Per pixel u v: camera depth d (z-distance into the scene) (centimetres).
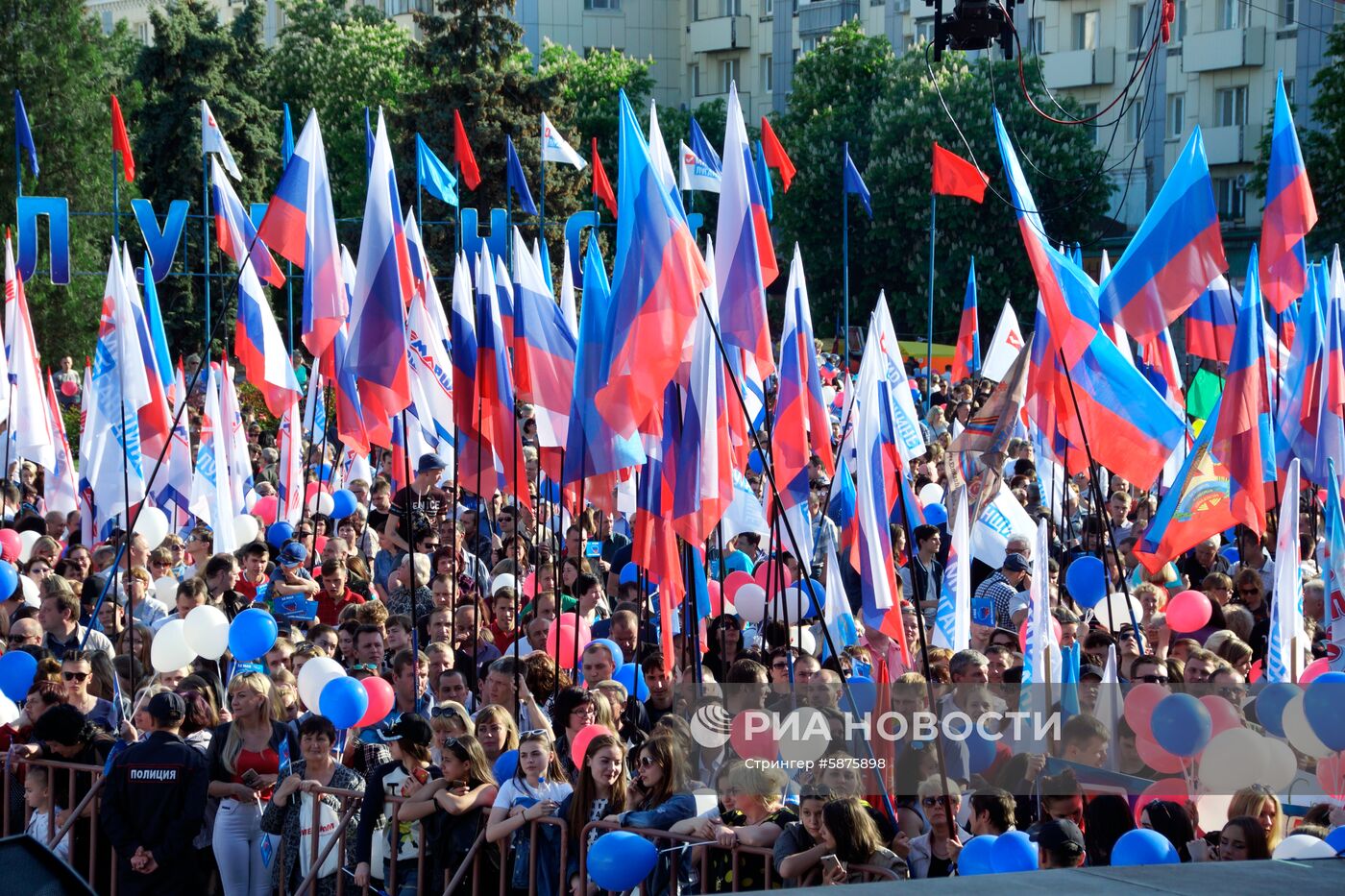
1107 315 1173
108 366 1348
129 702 1007
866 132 5369
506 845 777
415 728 801
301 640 1099
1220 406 1216
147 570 1287
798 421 1189
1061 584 1320
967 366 2436
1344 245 3906
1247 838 667
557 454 1313
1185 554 1442
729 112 1012
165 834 830
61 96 4088
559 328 1145
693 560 995
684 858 723
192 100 4397
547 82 4581
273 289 4294
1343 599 1038
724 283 1012
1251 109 5397
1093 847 732
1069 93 5775
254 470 2320
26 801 906
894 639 984
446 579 1212
